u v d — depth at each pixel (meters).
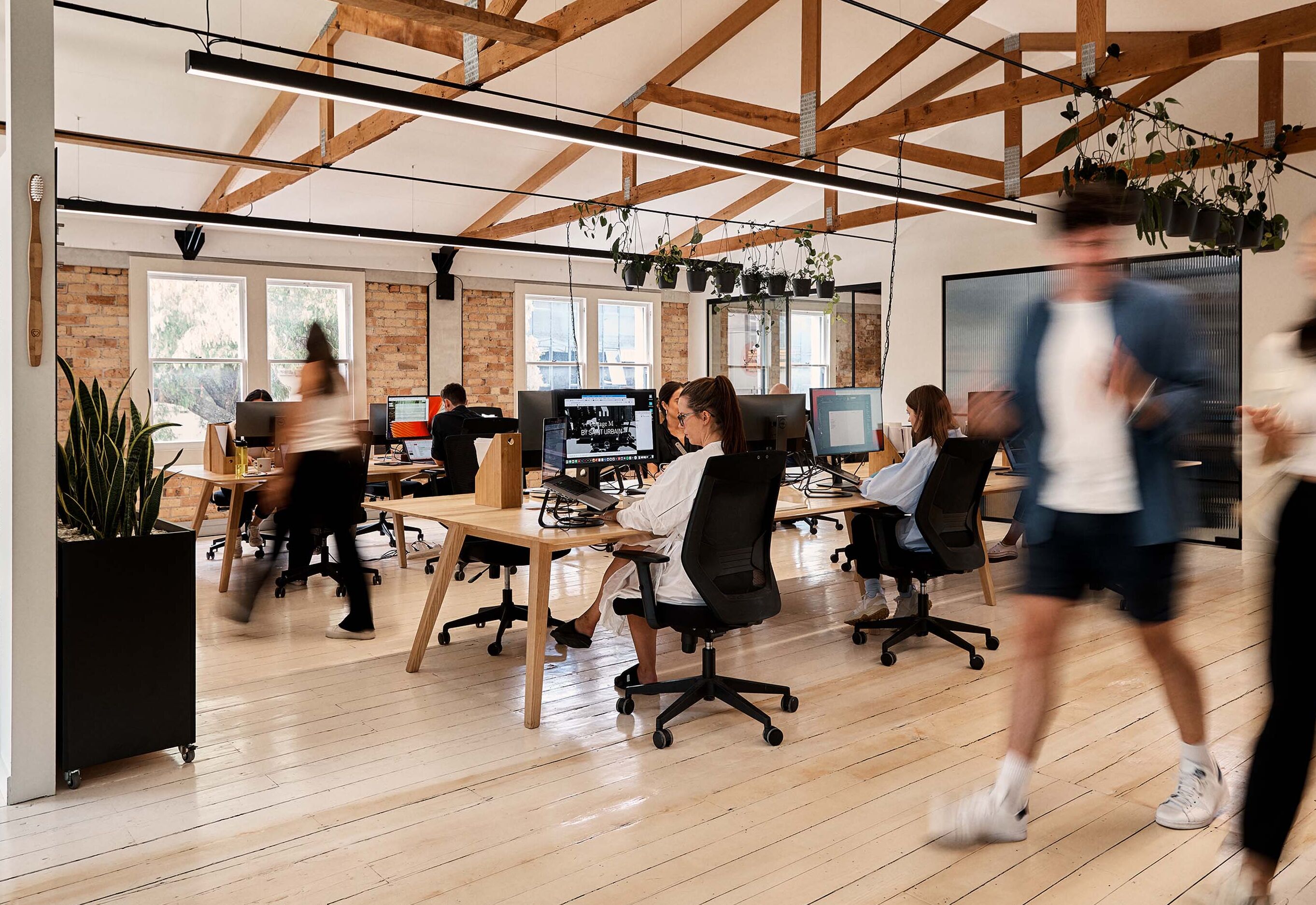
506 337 10.33
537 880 2.28
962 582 5.91
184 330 8.41
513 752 3.12
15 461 2.68
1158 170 7.04
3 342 2.76
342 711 3.53
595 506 3.49
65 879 2.28
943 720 3.41
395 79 6.49
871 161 9.29
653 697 3.71
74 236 7.72
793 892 2.22
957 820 2.43
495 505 4.14
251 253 8.60
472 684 3.88
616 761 3.04
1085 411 2.31
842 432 5.16
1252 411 2.00
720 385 3.34
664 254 8.74
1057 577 2.35
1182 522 2.37
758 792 2.79
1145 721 3.34
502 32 4.21
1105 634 4.57
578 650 4.42
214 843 2.47
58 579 2.80
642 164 8.62
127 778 2.90
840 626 4.83
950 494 4.07
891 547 4.22
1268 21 4.41
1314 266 1.91
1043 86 5.28
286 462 4.72
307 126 6.96
